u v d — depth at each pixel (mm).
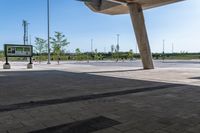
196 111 6457
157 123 5391
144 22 23906
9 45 24406
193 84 11945
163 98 8281
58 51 56531
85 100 7984
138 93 9352
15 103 7496
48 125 5242
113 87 11008
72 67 28094
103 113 6262
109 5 25078
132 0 22812
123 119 5703
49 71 21312
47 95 8938
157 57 74812
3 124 5301
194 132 4812
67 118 5785
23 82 13000
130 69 23703
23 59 61500
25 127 5098
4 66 24766
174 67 27797
